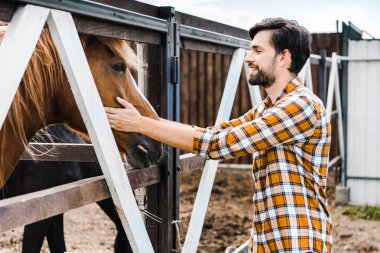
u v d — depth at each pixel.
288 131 1.84
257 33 1.98
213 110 9.05
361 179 7.03
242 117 2.22
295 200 1.85
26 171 3.24
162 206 2.41
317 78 8.16
